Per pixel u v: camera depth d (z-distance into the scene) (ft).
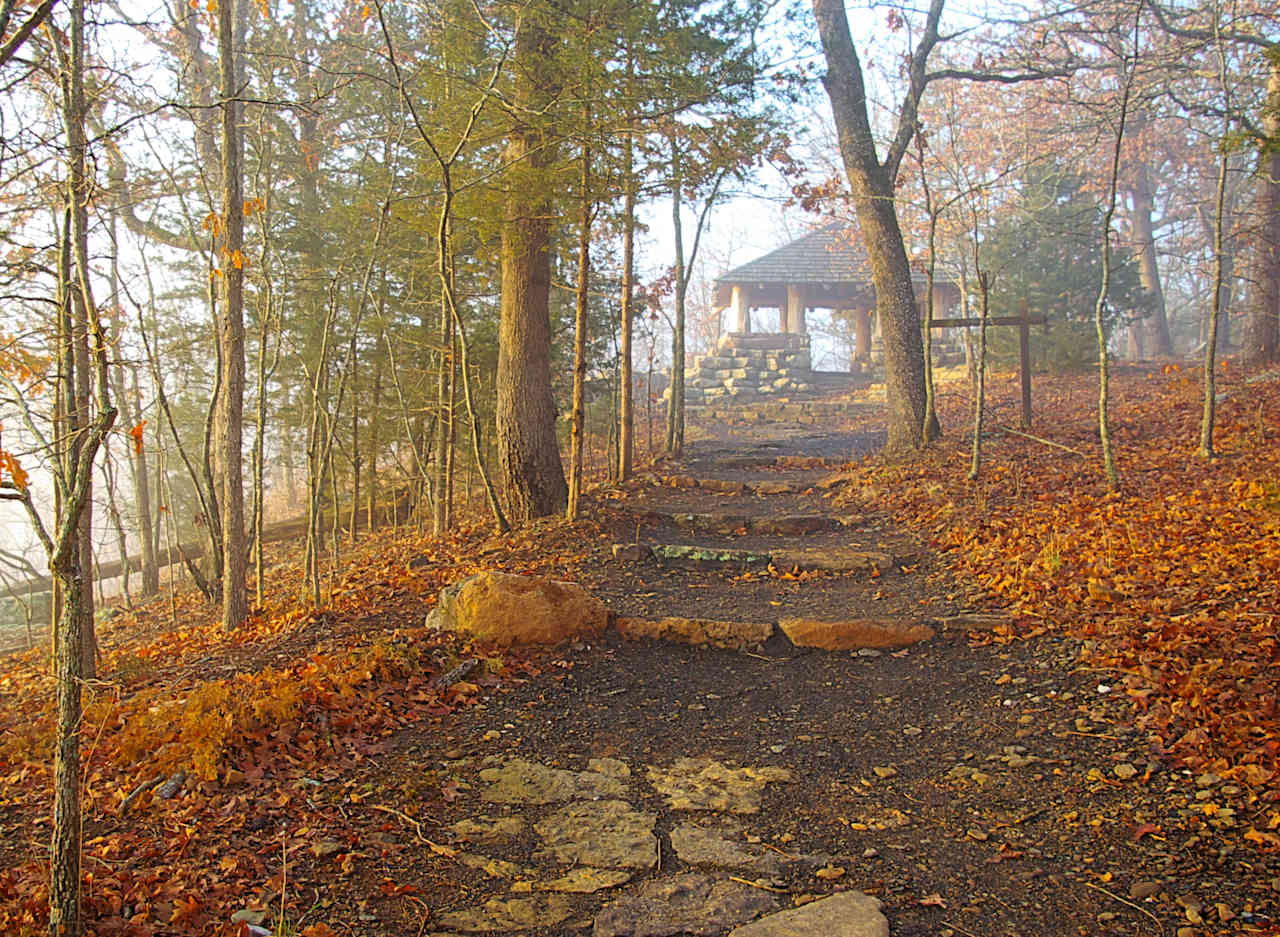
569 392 50.11
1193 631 17.11
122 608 41.73
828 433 56.75
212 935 9.67
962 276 65.67
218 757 13.79
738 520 31.81
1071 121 65.98
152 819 12.37
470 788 14.25
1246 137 29.66
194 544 54.49
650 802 13.91
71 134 15.99
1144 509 26.43
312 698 16.34
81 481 8.69
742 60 27.20
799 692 18.63
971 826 12.68
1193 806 12.14
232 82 25.38
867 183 42.57
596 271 46.80
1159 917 10.07
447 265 27.66
